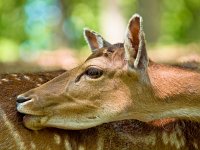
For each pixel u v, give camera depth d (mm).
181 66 13406
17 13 54500
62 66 27703
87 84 11891
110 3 46156
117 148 12391
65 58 31109
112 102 11977
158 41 41969
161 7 48219
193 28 55344
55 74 12906
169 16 55188
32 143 11445
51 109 11680
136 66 11953
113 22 45969
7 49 49469
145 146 12711
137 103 12141
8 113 11438
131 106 12102
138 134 12633
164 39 51938
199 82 12453
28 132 11453
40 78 12547
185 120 13164
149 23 41594
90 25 54656
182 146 13172
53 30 55250
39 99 11609
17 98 11547
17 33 53938
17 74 12430
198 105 12500
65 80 11953
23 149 11367
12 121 11398
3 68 29562
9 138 11297
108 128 12359
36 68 28375
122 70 11945
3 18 53781
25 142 11398
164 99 12281
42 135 11555
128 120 12672
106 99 11961
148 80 12148
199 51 34438
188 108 12516
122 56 12047
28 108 11477
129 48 11961
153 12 41750
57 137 11695
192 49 35125
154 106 12289
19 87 12039
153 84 12227
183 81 12391
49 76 12734
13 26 54094
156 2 42094
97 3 55281
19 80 12227
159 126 12906
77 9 54781
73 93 11852
